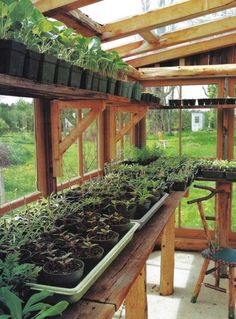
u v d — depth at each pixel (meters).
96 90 1.90
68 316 0.99
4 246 1.32
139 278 2.01
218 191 3.40
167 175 2.98
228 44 4.00
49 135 2.56
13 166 2.29
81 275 1.14
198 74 4.08
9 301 0.90
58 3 2.14
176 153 4.56
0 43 1.09
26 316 0.90
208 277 3.79
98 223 1.63
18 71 1.16
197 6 2.69
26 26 1.34
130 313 2.05
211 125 4.35
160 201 2.22
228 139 4.30
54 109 2.24
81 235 1.57
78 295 1.04
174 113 4.52
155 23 2.83
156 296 3.39
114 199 2.10
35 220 1.61
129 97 2.58
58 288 1.04
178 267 4.03
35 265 1.19
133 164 3.53
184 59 4.32
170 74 4.16
